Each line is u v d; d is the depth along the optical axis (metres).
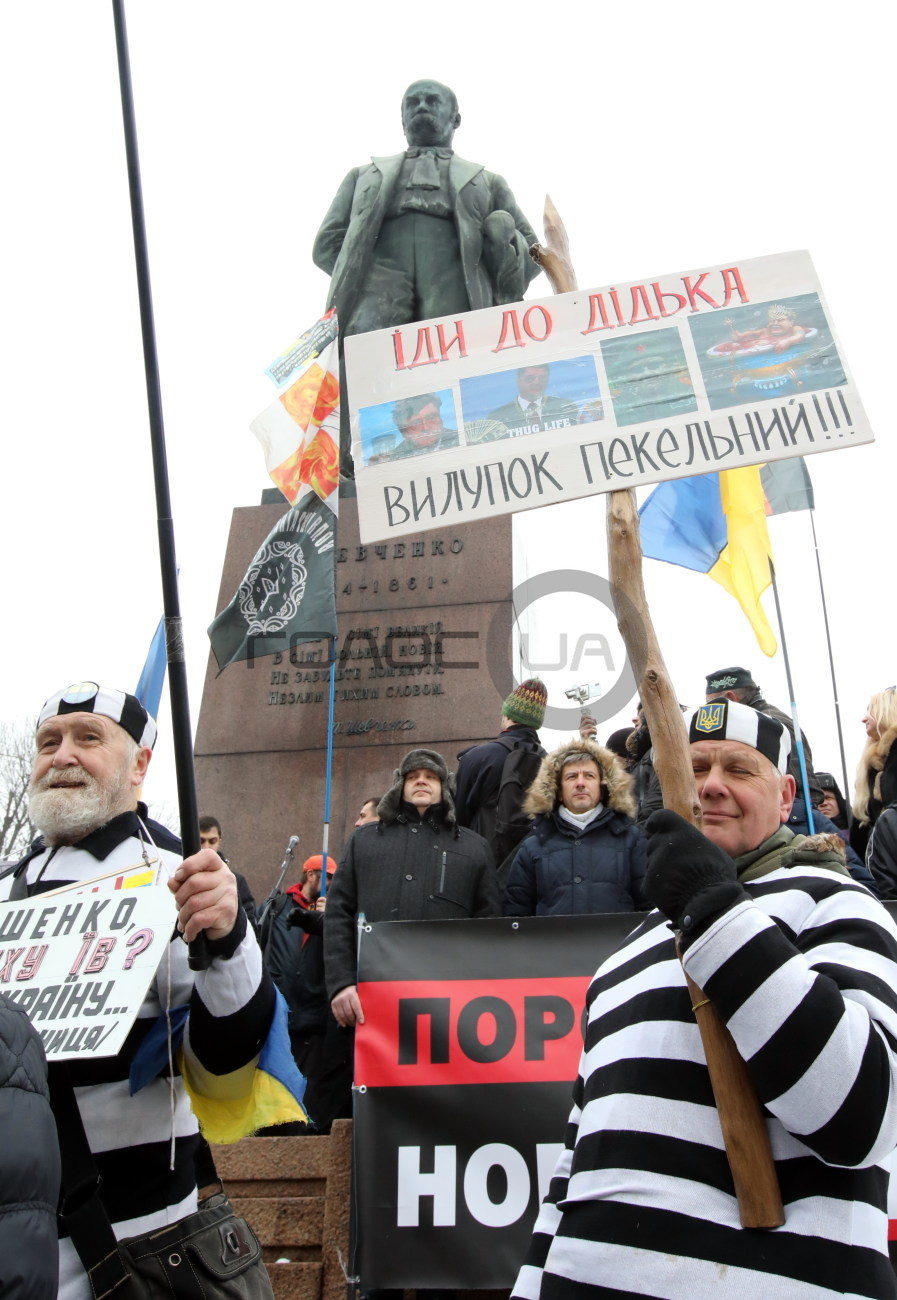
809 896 2.54
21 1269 2.13
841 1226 2.20
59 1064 3.07
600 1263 2.29
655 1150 2.35
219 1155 5.21
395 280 12.53
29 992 3.12
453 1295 4.43
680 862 2.36
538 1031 4.39
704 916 2.27
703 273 3.49
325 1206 4.86
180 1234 3.03
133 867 3.34
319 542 9.19
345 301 12.34
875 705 6.06
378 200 12.58
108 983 3.08
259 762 9.98
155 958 3.10
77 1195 2.95
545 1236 2.60
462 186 12.71
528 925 4.53
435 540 10.55
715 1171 2.30
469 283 12.38
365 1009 4.48
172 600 3.08
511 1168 4.24
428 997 4.46
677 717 2.79
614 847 5.54
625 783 5.63
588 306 3.50
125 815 3.65
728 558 6.01
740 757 2.85
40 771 3.64
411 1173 4.26
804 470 8.12
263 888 9.53
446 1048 4.40
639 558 3.08
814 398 3.33
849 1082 2.14
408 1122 4.32
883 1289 2.16
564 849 5.57
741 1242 2.21
